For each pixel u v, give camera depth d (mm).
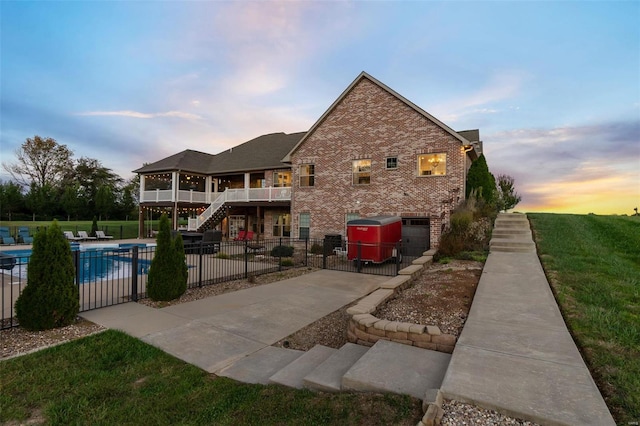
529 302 5254
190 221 24141
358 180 17500
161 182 28953
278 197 21062
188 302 7234
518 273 7219
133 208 44344
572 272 7000
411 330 4199
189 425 2881
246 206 23203
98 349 4520
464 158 15312
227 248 18578
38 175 45094
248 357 4457
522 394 2637
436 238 14734
